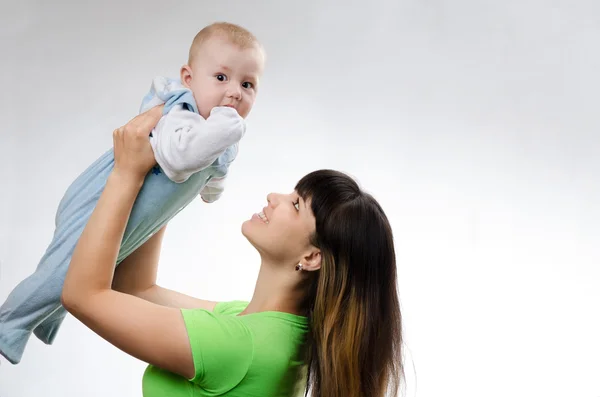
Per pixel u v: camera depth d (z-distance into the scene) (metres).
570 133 4.03
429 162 3.91
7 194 3.38
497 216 3.97
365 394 1.67
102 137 3.48
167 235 3.62
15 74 3.39
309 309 1.72
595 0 3.99
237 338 1.51
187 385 1.53
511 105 3.98
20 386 3.38
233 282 3.66
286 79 3.74
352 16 3.81
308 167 3.76
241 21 3.67
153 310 1.45
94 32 3.48
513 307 3.96
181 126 1.41
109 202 1.42
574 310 4.00
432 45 3.91
